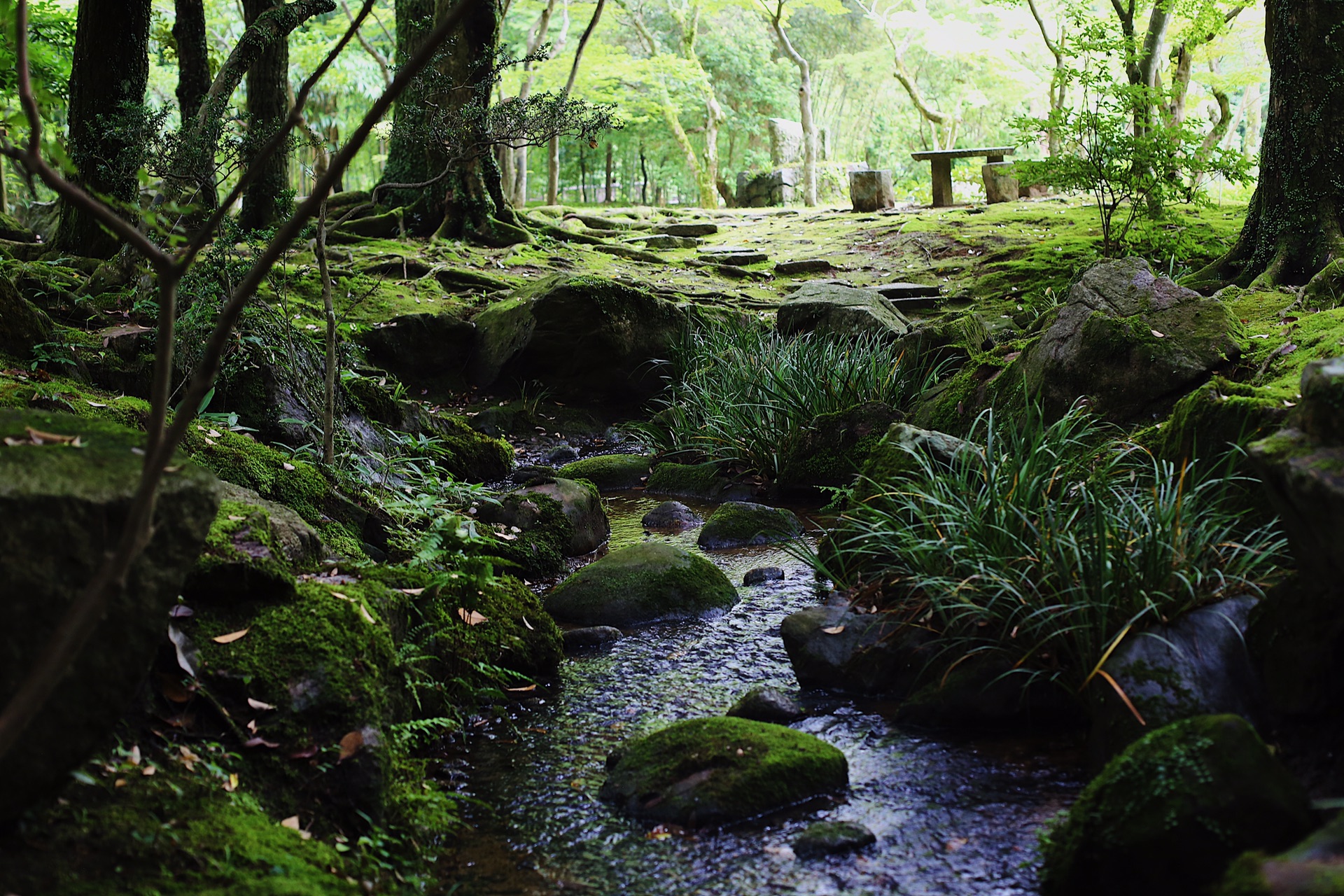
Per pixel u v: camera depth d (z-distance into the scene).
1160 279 5.43
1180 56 15.02
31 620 1.92
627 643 4.16
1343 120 7.25
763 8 22.56
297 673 2.81
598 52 22.73
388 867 2.54
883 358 7.40
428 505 4.80
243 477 4.27
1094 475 3.80
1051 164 9.62
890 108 35.81
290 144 5.55
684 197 31.33
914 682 3.46
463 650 3.64
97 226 8.70
